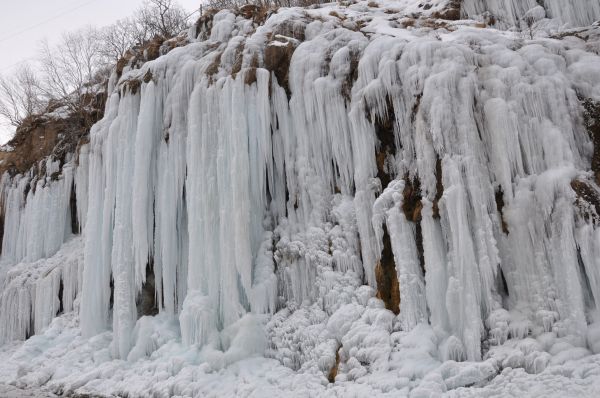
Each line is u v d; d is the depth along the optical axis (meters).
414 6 13.78
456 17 12.48
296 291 8.70
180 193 9.99
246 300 8.84
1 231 15.60
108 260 10.56
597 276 6.14
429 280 7.05
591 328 5.94
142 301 10.16
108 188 10.67
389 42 8.85
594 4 11.50
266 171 9.71
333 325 7.68
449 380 6.03
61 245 13.93
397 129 8.38
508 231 6.95
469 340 6.40
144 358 8.95
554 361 5.73
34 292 12.78
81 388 8.68
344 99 9.04
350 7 13.66
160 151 10.31
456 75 7.63
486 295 6.68
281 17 11.05
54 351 10.39
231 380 7.63
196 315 8.50
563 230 6.40
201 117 9.77
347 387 6.68
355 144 8.63
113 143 10.78
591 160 7.11
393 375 6.42
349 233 8.45
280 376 7.48
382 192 8.32
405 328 7.03
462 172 7.15
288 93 9.76
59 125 15.85
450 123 7.38
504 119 7.17
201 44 11.47
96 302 10.45
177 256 9.85
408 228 7.55
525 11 12.38
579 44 8.53
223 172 9.14
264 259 9.05
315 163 9.20
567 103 7.34
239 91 9.42
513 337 6.38
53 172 14.57
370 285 7.95
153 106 10.55
